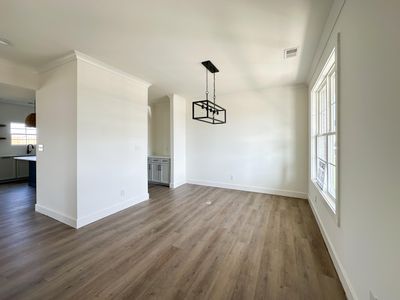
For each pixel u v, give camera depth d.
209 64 3.19
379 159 1.18
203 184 5.60
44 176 3.31
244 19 2.06
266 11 1.93
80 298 1.60
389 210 1.07
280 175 4.61
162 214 3.44
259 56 2.90
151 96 5.39
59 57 2.90
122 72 3.50
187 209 3.69
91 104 3.04
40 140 3.36
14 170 6.19
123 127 3.63
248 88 4.59
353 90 1.57
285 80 4.01
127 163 3.74
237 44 2.56
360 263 1.42
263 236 2.66
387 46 1.09
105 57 2.93
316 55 2.80
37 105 3.39
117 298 1.61
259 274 1.91
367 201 1.33
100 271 1.93
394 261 1.01
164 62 3.09
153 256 2.19
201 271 1.95
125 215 3.38
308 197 4.18
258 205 3.92
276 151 4.64
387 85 1.09
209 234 2.72
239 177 5.09
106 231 2.78
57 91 3.08
